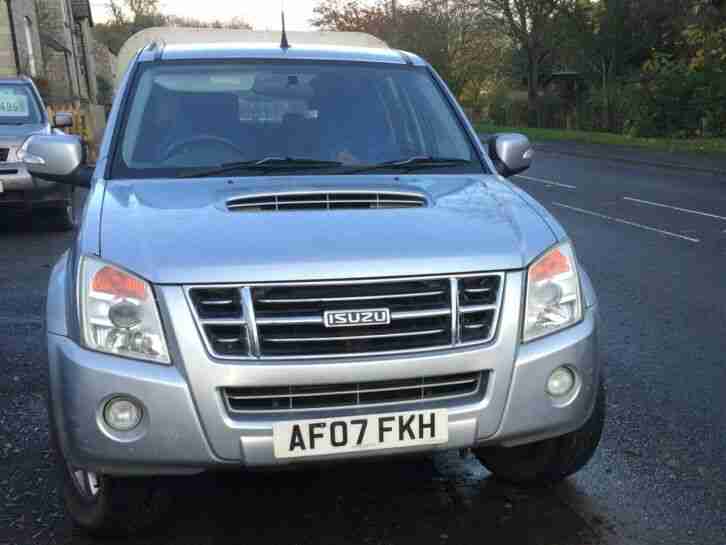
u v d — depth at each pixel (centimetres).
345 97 439
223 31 733
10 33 2305
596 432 348
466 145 434
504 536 336
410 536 337
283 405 290
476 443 301
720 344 586
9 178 1006
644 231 1059
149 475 296
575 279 323
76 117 2258
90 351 290
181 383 281
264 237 303
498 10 4269
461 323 299
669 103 2741
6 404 485
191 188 363
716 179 1645
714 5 2670
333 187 358
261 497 373
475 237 314
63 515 356
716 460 405
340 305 290
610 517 350
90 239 310
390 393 296
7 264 884
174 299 284
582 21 3559
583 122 3672
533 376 304
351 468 399
